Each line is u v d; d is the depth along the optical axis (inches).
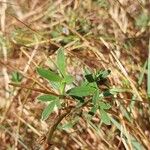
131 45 15.7
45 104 15.2
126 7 16.9
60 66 11.2
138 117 13.7
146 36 16.0
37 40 16.4
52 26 17.5
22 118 15.0
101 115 11.1
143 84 14.6
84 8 17.7
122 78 14.2
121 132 13.0
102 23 17.1
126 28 16.4
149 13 16.5
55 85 12.1
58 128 14.3
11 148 14.4
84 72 13.6
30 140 14.4
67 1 18.1
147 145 12.9
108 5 17.3
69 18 17.6
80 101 11.5
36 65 15.5
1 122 14.9
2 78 16.3
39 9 18.3
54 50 16.5
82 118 14.3
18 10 18.3
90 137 14.3
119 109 13.4
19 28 17.5
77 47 15.8
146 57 15.5
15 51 16.7
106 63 14.3
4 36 17.0
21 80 15.6
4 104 15.5
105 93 11.9
